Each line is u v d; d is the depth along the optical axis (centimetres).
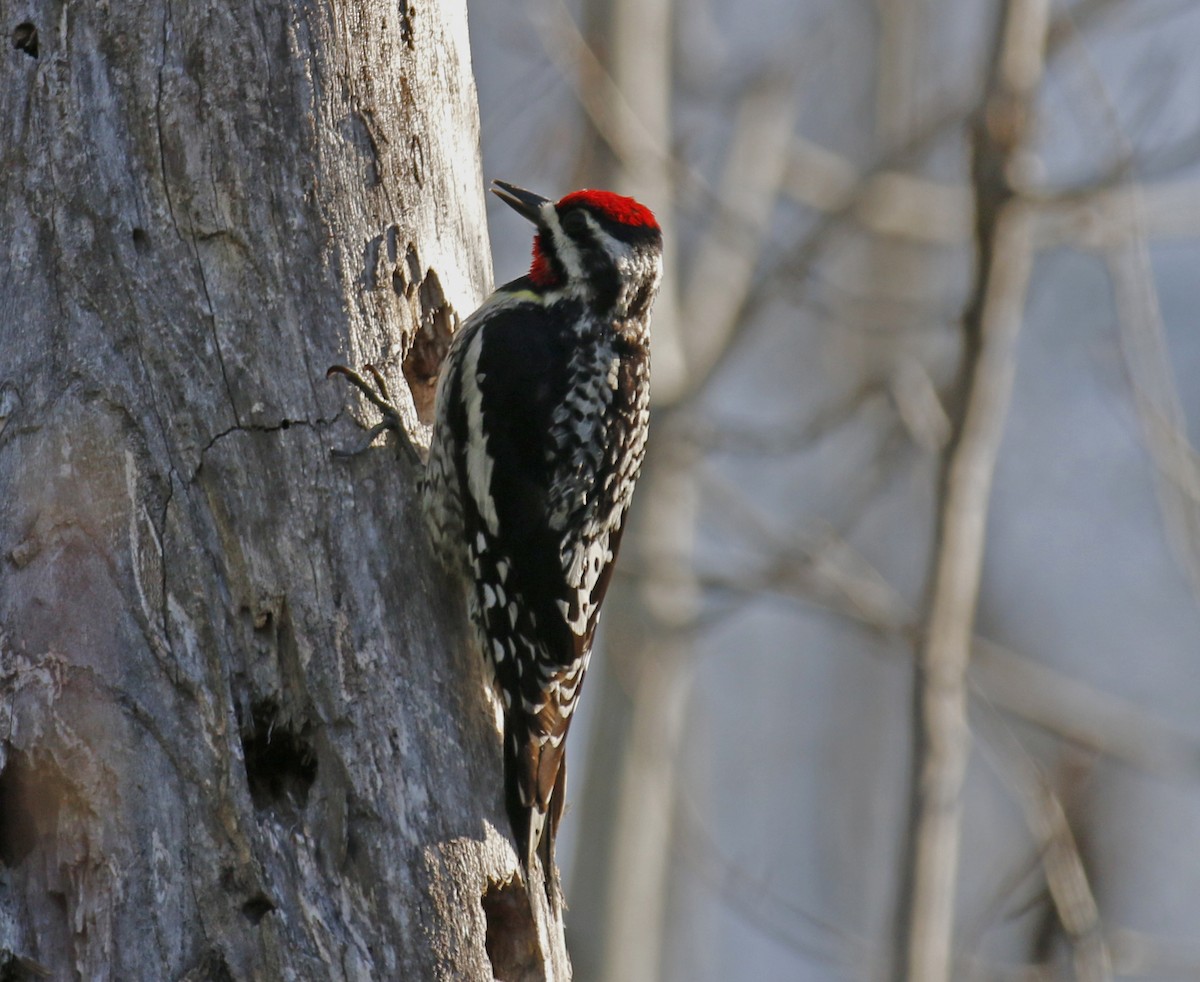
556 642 965
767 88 2128
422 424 966
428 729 892
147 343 890
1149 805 2028
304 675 868
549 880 925
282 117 926
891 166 1991
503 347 995
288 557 884
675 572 1758
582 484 992
